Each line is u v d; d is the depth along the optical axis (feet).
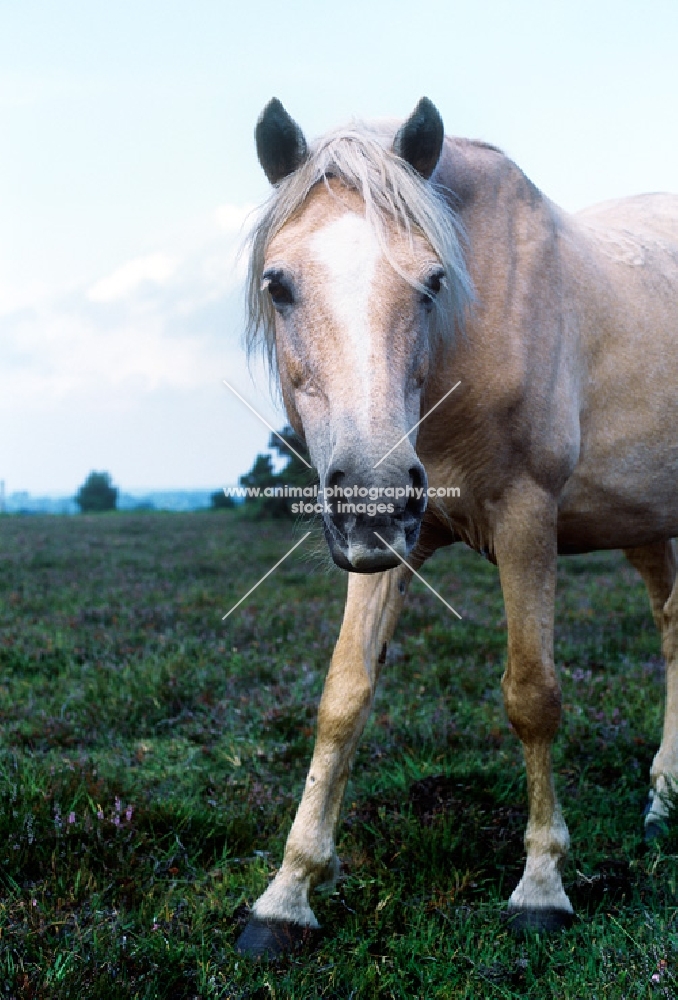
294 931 8.43
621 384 10.54
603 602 25.49
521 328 9.27
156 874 9.78
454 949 8.30
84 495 108.17
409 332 7.68
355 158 8.15
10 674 18.51
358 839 10.46
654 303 11.09
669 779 11.72
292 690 16.92
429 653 19.31
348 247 7.73
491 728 14.26
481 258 9.25
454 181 9.25
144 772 12.93
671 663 12.67
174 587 30.55
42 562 38.86
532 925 8.80
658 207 13.28
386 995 7.70
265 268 8.18
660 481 11.20
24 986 7.14
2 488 117.08
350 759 9.26
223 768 13.32
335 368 7.45
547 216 10.08
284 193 8.39
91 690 16.56
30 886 9.16
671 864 9.90
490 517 9.73
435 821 10.53
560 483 9.78
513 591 9.63
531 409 9.32
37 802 10.62
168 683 16.90
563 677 17.48
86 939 8.03
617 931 8.56
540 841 9.40
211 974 7.86
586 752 13.66
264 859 9.99
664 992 7.26
